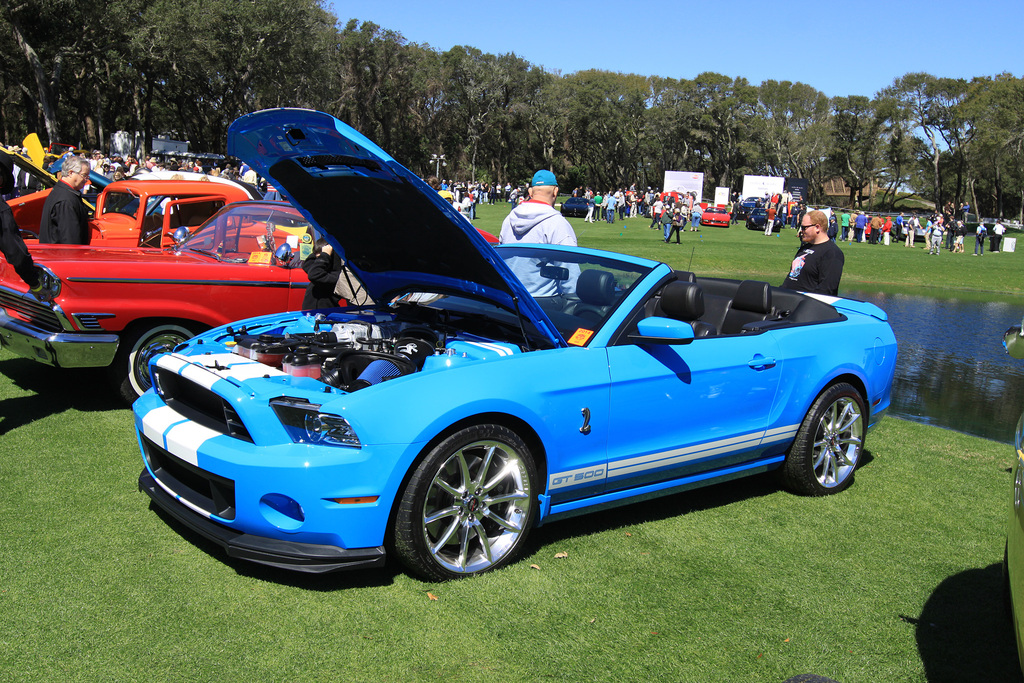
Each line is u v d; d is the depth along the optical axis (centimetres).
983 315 1847
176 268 543
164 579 318
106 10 3822
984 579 367
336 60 6316
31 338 521
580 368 354
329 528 297
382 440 298
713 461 416
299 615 298
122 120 6950
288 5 4347
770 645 299
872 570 370
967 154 7756
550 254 439
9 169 439
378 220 370
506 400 328
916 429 649
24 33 3828
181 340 558
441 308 428
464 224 319
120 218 810
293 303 595
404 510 310
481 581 332
